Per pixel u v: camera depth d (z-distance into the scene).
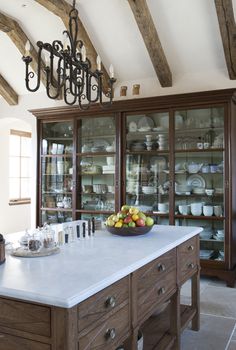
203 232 4.39
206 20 3.99
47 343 1.29
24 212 7.31
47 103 5.67
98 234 2.62
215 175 4.38
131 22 4.23
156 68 4.55
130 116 4.76
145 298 1.88
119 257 1.86
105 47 4.67
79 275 1.53
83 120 5.08
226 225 4.16
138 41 4.47
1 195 6.76
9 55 5.13
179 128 4.48
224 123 4.18
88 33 4.49
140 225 2.51
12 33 4.53
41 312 1.30
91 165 5.07
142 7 3.79
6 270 1.62
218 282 4.24
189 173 4.50
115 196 4.79
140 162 4.78
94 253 1.96
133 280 1.74
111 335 1.49
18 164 7.45
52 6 3.83
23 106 5.89
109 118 4.88
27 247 2.04
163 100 4.41
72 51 2.64
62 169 5.26
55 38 4.65
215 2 3.59
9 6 4.18
